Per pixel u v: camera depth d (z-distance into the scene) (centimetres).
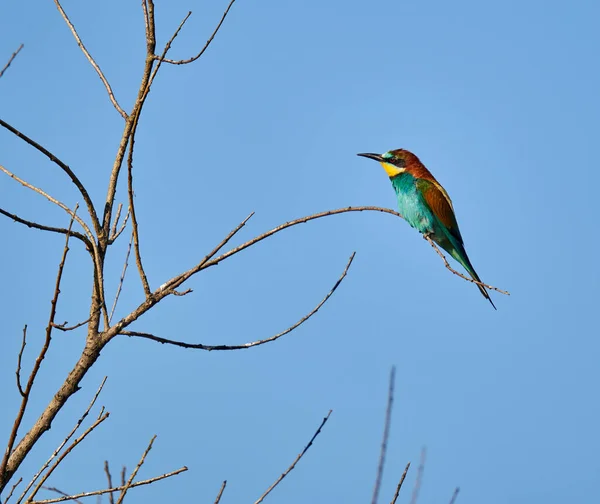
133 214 968
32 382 801
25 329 796
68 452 811
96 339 952
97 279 984
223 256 999
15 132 935
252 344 1018
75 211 973
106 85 1113
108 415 838
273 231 1045
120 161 1072
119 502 805
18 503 794
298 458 916
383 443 776
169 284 978
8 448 805
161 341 984
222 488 842
